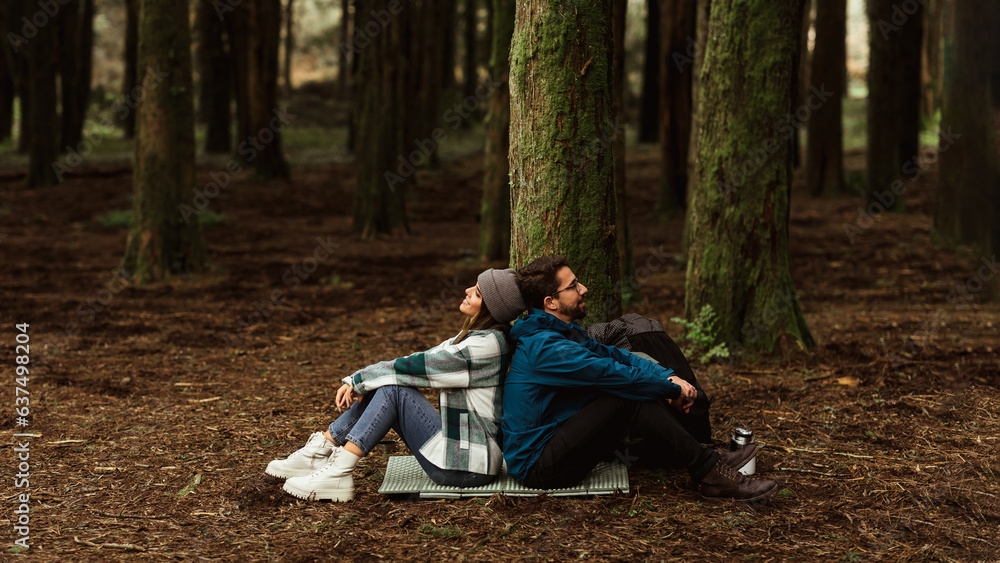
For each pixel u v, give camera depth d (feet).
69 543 10.73
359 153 47.78
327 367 21.07
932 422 15.25
